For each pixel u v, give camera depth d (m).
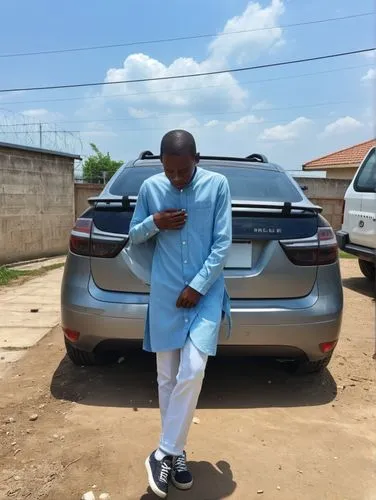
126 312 3.04
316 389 3.54
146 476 2.47
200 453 2.69
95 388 3.46
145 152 4.32
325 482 2.46
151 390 3.44
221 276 2.34
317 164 23.38
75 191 12.70
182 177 2.16
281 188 3.74
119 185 3.65
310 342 3.13
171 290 2.25
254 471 2.54
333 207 15.99
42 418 3.04
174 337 2.24
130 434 2.86
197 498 2.32
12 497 2.29
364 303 6.27
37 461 2.58
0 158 9.27
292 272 3.10
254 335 3.05
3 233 9.47
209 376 3.74
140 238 2.30
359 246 6.82
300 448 2.76
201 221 2.23
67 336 3.30
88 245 3.15
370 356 4.25
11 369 3.83
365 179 6.80
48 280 7.84
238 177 3.84
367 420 3.10
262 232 3.06
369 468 2.59
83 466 2.55
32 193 10.41
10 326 5.02
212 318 2.23
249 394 3.43
